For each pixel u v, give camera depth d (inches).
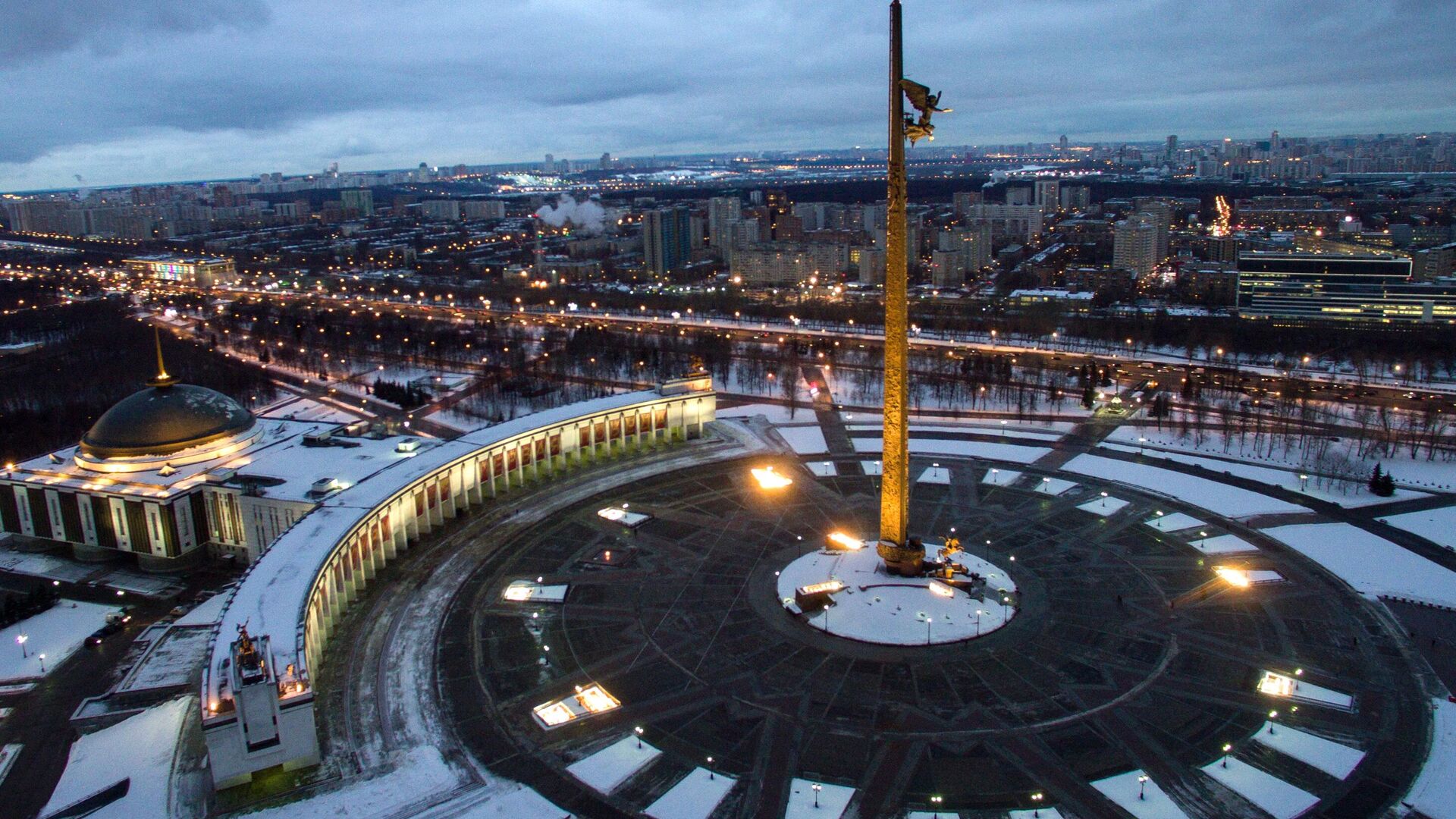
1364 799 4315.9
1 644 6141.7
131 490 7431.1
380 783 4534.9
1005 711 5032.0
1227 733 4803.2
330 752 4793.3
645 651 5733.3
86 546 7588.6
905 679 5359.3
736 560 7027.6
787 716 5027.1
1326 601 6220.5
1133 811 4252.0
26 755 4909.0
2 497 7810.0
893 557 6540.4
